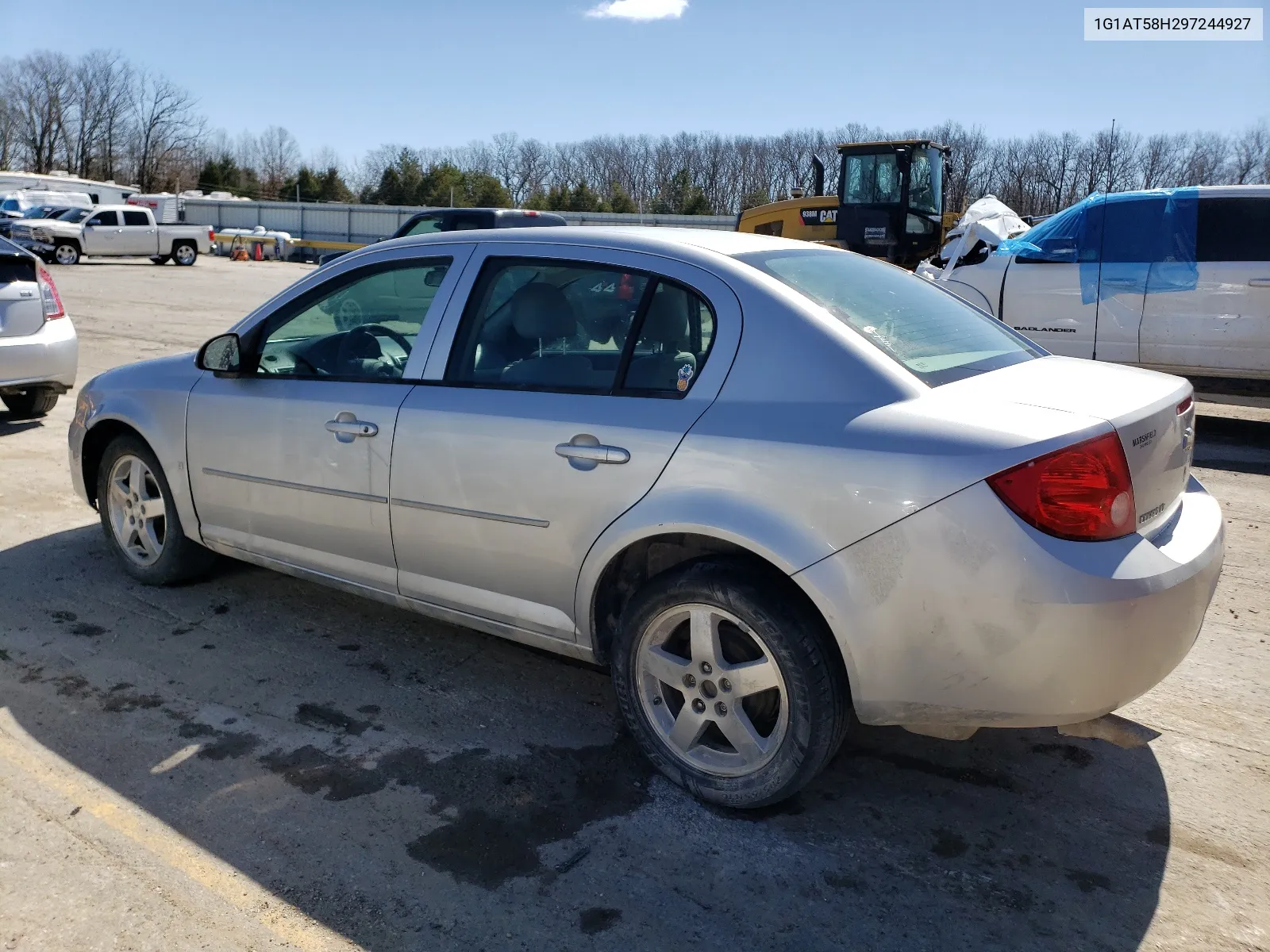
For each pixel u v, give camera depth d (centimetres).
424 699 356
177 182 9275
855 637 256
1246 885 260
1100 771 314
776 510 262
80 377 1009
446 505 328
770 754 277
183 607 432
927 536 245
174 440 413
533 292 323
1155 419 268
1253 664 392
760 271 295
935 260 1027
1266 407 893
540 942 236
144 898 247
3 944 230
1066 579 237
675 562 319
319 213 5022
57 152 9125
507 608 326
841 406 264
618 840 275
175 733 328
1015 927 244
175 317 1631
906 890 257
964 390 270
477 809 289
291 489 374
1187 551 264
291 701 352
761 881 259
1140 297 820
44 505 564
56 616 418
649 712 301
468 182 7019
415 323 351
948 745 329
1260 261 777
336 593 455
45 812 282
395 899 249
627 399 295
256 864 261
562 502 300
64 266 3008
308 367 378
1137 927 244
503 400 317
